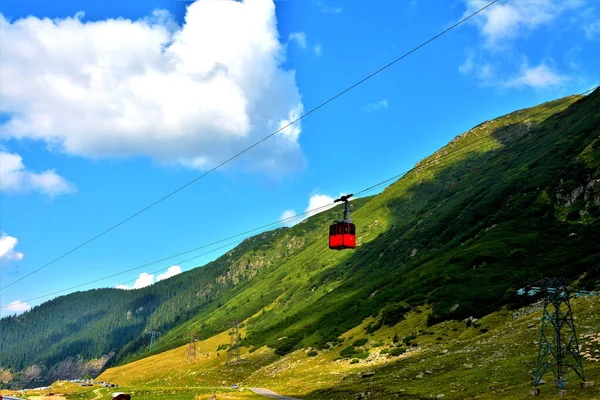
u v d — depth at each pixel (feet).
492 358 314.14
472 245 619.26
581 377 205.36
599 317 314.35
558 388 206.18
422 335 475.72
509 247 548.31
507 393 221.05
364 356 492.13
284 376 529.45
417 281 624.59
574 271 436.76
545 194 621.31
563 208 576.20
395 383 325.62
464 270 564.71
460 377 286.66
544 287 226.38
